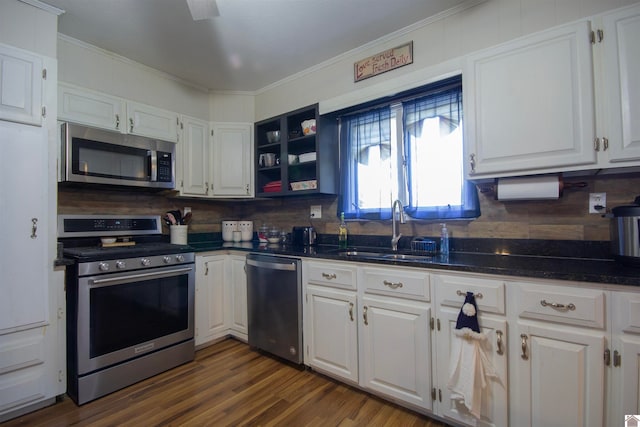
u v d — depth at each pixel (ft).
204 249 8.39
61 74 6.91
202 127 9.67
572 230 5.51
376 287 5.90
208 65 8.46
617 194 5.14
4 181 5.35
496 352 4.59
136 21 6.52
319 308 6.83
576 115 4.68
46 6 5.86
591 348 3.96
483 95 5.48
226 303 8.96
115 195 8.38
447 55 6.38
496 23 5.82
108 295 6.33
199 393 6.26
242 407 5.77
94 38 7.12
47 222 5.81
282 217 10.43
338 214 8.84
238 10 6.23
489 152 5.41
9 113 5.41
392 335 5.68
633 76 4.33
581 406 4.01
